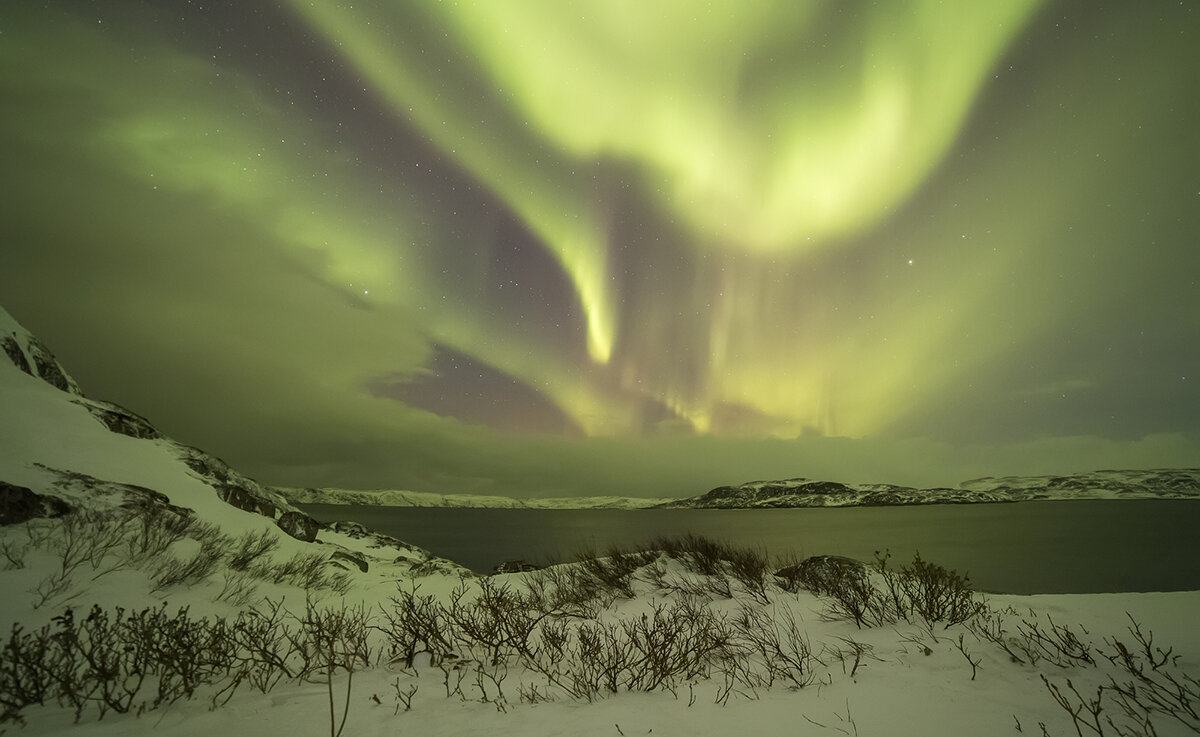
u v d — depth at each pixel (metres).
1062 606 5.75
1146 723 3.03
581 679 4.32
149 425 16.41
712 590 7.84
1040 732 3.01
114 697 3.84
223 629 4.77
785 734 3.16
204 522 11.01
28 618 5.17
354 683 4.32
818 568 8.05
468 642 5.37
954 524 97.06
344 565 12.59
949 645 4.66
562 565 10.79
